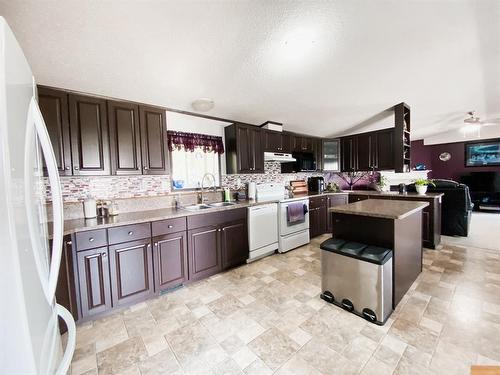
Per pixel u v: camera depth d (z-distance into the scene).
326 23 1.51
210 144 3.35
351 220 2.06
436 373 1.27
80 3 1.18
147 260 2.11
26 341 0.66
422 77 2.42
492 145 6.31
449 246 3.37
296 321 1.78
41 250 0.87
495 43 1.83
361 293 1.79
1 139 0.61
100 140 2.16
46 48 1.50
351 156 4.80
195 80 2.13
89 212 2.17
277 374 1.31
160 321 1.83
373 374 1.29
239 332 1.68
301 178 4.87
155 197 2.72
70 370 1.37
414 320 1.73
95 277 1.85
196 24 1.42
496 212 6.10
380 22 1.53
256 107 2.96
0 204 0.61
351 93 2.74
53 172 0.92
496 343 1.47
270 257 3.20
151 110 2.51
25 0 1.13
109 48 1.57
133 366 1.40
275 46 1.71
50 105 1.93
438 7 1.42
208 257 2.56
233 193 3.60
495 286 2.18
